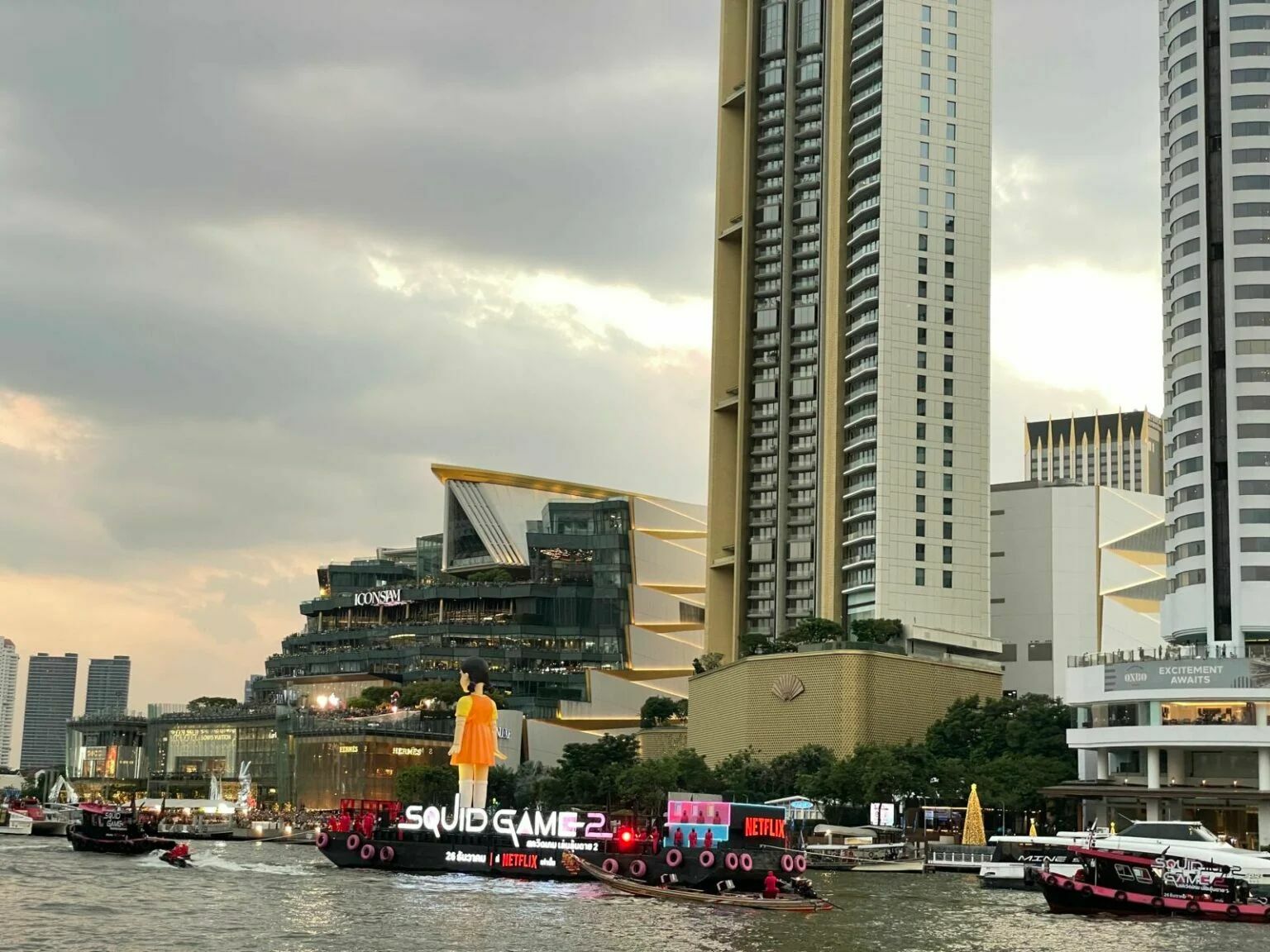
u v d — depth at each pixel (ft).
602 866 490.08
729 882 465.47
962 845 645.10
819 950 346.74
